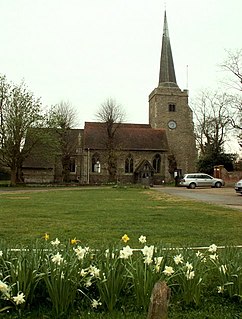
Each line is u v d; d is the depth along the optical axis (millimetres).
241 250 6305
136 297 5102
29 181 62188
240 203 23094
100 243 9516
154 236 10828
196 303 5207
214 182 48469
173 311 5031
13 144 49156
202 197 28938
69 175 65062
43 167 62875
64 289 4883
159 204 21734
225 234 11289
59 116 56438
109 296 5027
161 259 5270
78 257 5320
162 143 69188
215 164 57688
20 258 5188
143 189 43469
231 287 5461
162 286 3883
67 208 18828
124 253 5254
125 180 67000
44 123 51406
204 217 15352
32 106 50344
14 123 48562
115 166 65312
